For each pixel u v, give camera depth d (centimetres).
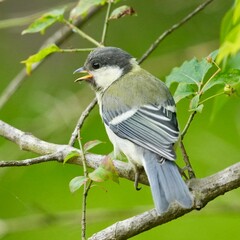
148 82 888
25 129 1284
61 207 1264
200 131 1248
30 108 1316
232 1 1291
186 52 1294
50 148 855
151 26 1346
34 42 1423
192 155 1230
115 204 1252
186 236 1206
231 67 842
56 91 1350
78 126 873
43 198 1270
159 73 1306
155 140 805
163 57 1306
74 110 1294
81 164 828
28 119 1303
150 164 775
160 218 746
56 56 1381
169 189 725
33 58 914
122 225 753
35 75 1370
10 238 1248
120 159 859
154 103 850
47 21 936
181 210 744
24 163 783
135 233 750
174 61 1302
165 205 708
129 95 870
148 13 1348
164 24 1342
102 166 738
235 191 1139
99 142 792
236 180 743
